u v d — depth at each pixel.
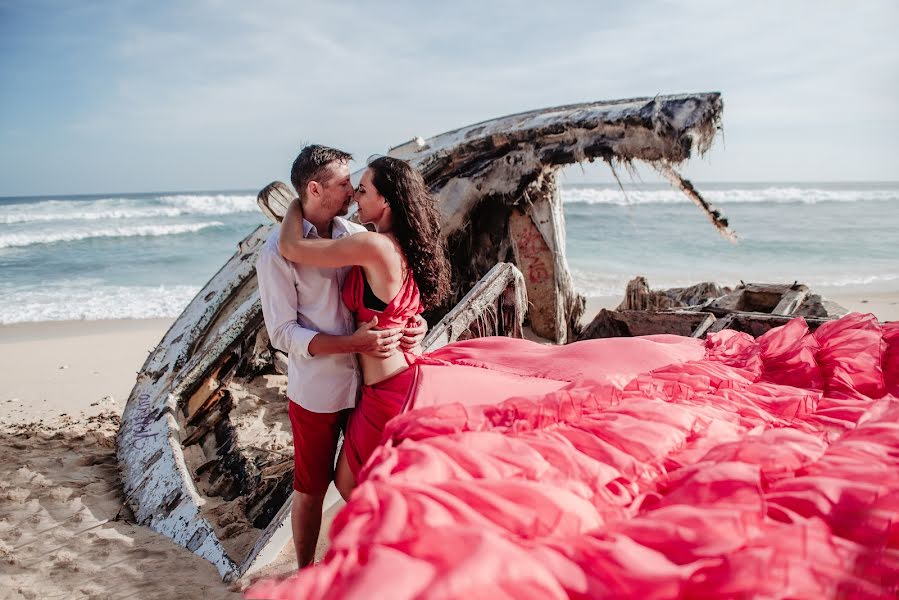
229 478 4.32
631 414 2.65
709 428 2.67
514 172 6.70
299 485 3.09
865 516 2.05
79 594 3.40
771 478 2.31
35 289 17.30
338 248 2.70
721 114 5.82
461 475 2.08
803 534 1.92
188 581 3.48
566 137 6.47
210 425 4.97
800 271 19.53
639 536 1.92
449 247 6.97
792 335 3.81
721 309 6.33
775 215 39.22
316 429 2.96
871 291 15.82
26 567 3.68
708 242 26.39
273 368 5.64
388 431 2.40
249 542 3.75
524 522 1.90
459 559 1.63
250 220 37.22
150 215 40.31
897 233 29.33
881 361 3.54
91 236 28.95
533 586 1.63
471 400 2.72
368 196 2.89
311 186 2.88
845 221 35.47
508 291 4.66
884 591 1.87
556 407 2.59
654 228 31.05
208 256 24.41
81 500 4.48
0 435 5.94
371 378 2.94
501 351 3.51
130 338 11.13
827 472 2.29
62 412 6.98
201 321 5.70
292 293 2.90
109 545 3.88
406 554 1.68
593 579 1.75
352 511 1.83
